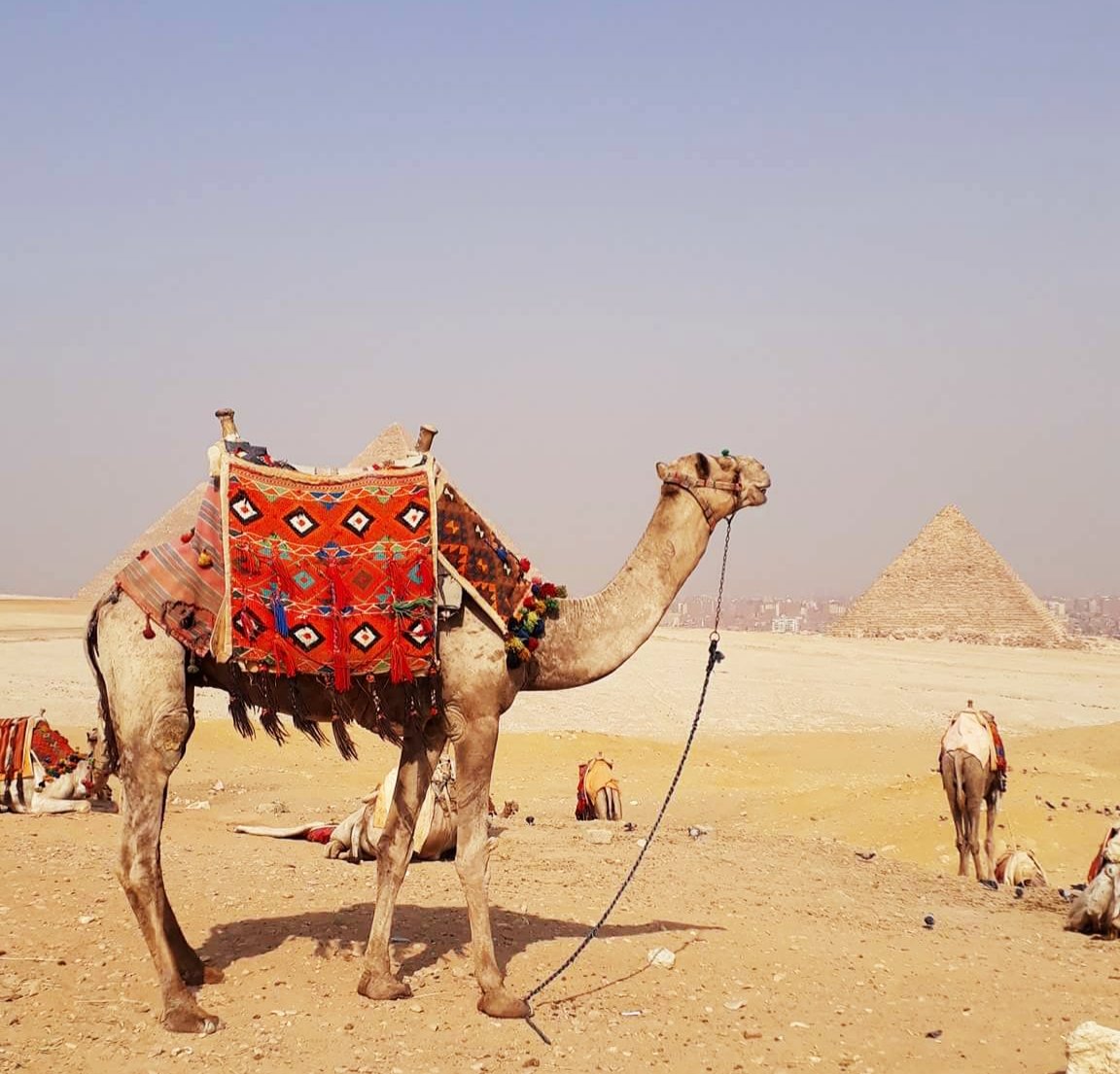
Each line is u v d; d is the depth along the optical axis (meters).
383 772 24.50
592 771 19.36
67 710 32.75
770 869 13.42
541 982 8.09
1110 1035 6.60
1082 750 34.78
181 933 7.59
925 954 9.70
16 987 7.32
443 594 7.45
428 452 7.84
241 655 7.19
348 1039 6.88
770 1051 7.30
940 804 20.58
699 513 8.31
